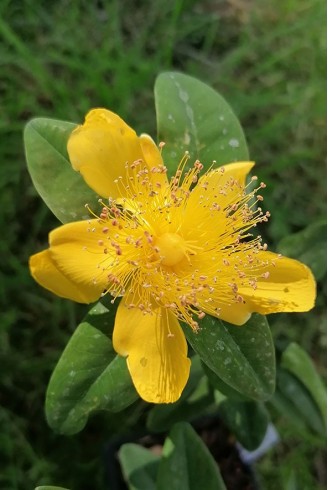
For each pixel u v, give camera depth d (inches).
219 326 6.5
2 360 10.5
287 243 8.0
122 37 12.0
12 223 11.0
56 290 5.7
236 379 6.4
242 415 8.0
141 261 6.1
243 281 6.2
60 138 6.5
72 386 6.6
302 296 6.2
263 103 12.1
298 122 12.3
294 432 10.7
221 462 9.5
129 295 6.1
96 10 11.8
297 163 12.2
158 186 6.0
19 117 11.3
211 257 6.2
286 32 12.4
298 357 8.3
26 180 11.1
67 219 6.4
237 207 6.3
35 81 11.4
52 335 10.8
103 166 6.0
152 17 12.1
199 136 7.1
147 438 9.5
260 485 9.6
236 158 7.1
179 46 12.2
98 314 6.6
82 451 10.4
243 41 12.4
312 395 8.2
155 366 6.0
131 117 11.5
